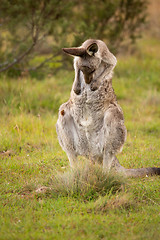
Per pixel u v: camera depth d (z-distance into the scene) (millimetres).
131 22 41531
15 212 14375
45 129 28281
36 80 40719
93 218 13633
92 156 18031
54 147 24625
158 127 31281
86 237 12258
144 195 16312
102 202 14953
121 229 12906
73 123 17734
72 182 16719
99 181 16578
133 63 54344
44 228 12953
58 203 15234
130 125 30812
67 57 36969
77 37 33156
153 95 41969
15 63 36438
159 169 18984
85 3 39062
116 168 18469
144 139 27328
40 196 16500
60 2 35438
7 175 18984
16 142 24688
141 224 13367
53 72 39156
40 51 44375
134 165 21094
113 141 16875
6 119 28703
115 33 39156
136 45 60344
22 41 36594
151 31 69188
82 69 16109
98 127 17266
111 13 39000
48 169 20016
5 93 33844
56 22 35312
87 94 16797
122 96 40906
